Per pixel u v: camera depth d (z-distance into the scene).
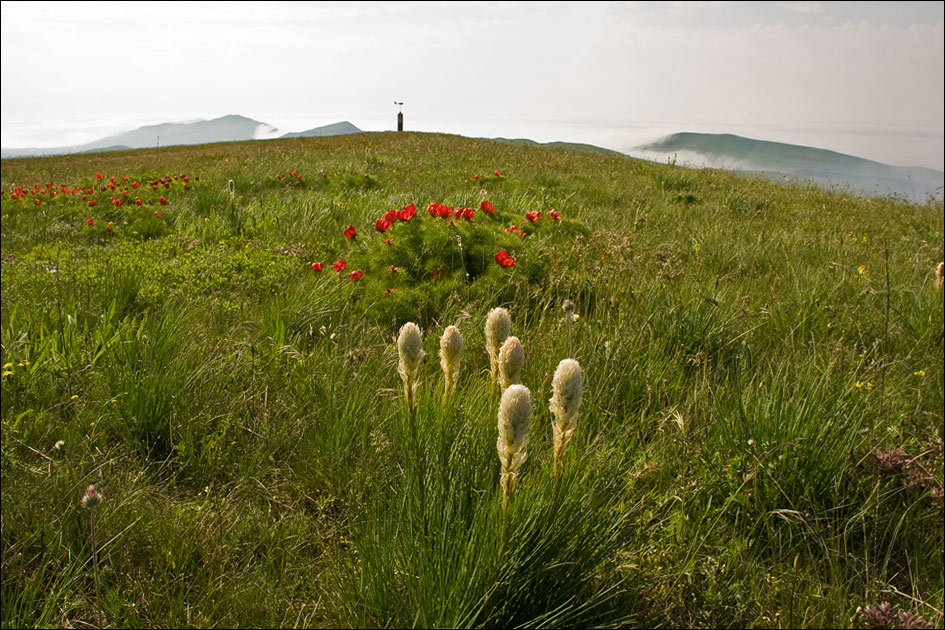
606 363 3.74
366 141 30.67
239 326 4.60
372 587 2.13
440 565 1.97
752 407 3.13
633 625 2.17
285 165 15.41
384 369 3.96
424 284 5.40
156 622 2.17
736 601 2.28
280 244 7.29
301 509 2.86
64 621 2.08
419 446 2.33
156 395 3.31
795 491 2.75
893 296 5.73
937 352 4.59
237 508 2.78
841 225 10.91
